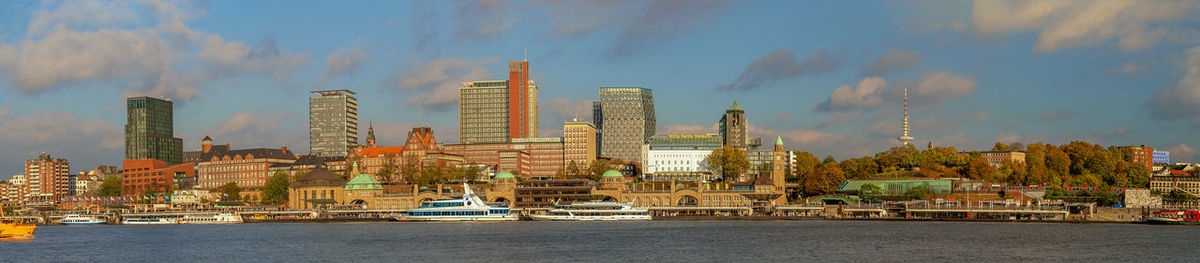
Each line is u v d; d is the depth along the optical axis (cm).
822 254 19250
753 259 18488
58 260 19275
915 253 19375
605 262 18112
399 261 18525
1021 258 18550
